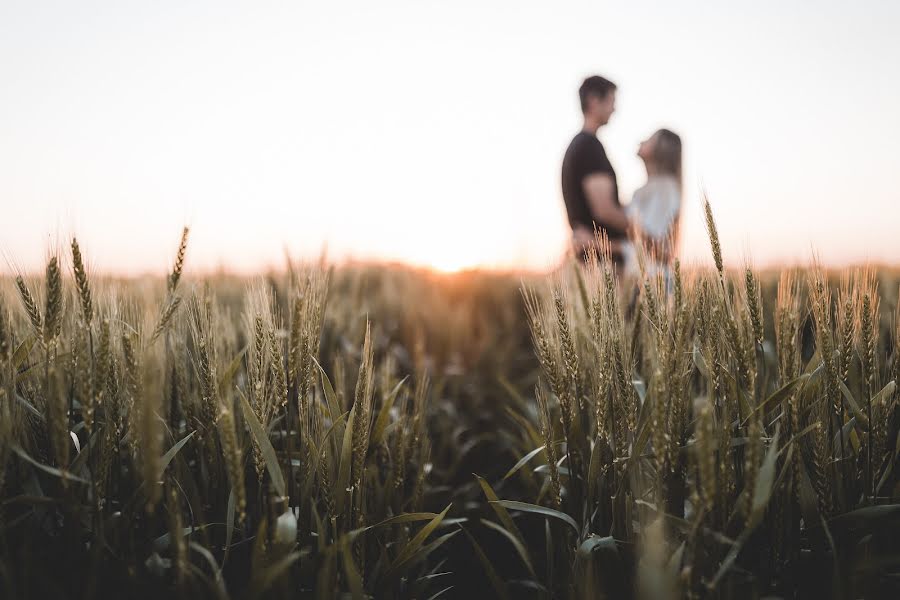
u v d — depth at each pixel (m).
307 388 1.78
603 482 1.85
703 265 1.91
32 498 1.50
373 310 5.35
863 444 1.74
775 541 1.66
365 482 2.00
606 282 1.92
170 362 2.07
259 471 1.65
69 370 1.68
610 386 1.87
